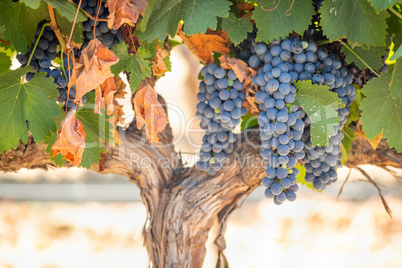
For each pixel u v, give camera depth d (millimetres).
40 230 8008
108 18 1500
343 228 7832
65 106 1672
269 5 1564
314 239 7504
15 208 8914
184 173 2164
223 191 2039
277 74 1559
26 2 1360
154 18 1579
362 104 1605
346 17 1553
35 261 6891
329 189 8820
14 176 9758
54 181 9773
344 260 6824
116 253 7094
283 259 6855
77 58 1717
